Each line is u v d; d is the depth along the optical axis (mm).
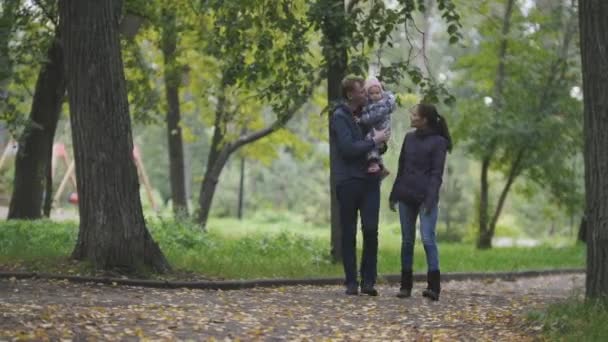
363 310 9852
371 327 8680
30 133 21250
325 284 13266
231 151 29641
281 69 15516
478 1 25234
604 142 8914
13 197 22734
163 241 18375
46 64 21812
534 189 35750
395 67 14805
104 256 11922
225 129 28875
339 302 10461
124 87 12266
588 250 9062
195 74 28203
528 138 31359
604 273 8883
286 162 72875
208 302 9914
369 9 16016
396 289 13125
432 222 11094
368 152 10906
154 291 10930
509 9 31422
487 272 17891
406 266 11266
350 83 11031
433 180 11031
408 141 11266
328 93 16016
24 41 20969
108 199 12016
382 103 10953
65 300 9273
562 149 32062
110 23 12148
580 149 32719
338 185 11023
